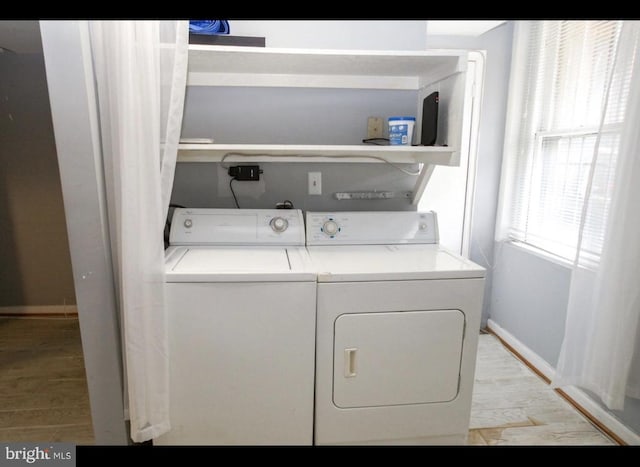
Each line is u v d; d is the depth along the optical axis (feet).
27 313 9.92
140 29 4.12
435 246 6.15
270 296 4.71
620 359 5.01
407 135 5.70
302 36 6.26
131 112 4.15
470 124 8.38
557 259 7.06
